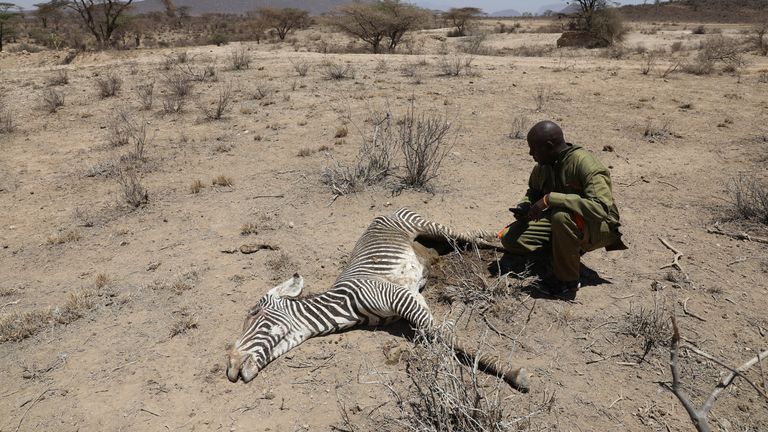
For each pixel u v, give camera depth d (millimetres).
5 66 26719
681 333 4578
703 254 5801
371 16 27469
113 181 8680
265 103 12750
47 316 5199
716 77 15609
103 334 4961
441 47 30859
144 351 4707
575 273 5102
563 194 4828
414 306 4547
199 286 5648
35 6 38094
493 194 7621
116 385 4336
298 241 6480
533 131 4988
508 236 5523
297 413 3975
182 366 4508
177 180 8555
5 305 5492
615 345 4504
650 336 4508
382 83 14891
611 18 31125
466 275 5461
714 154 8898
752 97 12641
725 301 4977
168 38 52625
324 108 12234
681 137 9773
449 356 3750
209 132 10867
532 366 4312
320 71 17297
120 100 13984
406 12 27734
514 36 42125
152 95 14320
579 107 11961
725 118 10781
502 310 4957
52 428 3969
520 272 5570
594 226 4840
